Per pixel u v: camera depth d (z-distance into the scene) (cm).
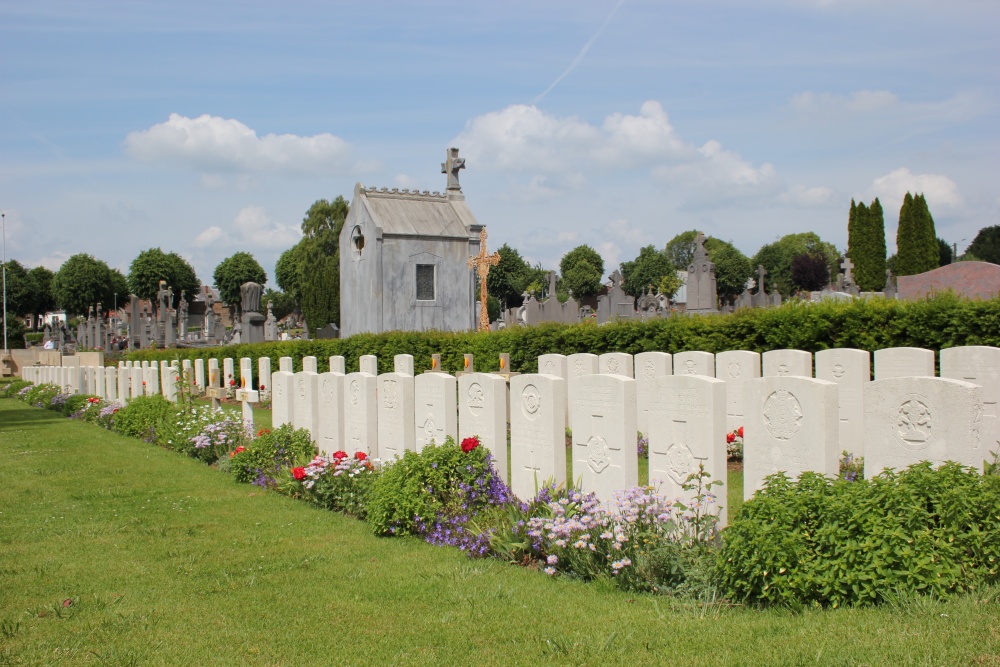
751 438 764
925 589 540
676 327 1738
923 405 689
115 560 806
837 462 715
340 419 1259
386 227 2983
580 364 1485
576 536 714
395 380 1122
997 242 8144
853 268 5391
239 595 688
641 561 664
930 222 4719
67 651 565
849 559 558
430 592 681
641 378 1492
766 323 1577
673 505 704
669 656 507
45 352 4278
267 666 535
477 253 3144
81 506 1074
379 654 548
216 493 1162
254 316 3350
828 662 463
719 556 618
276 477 1194
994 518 555
